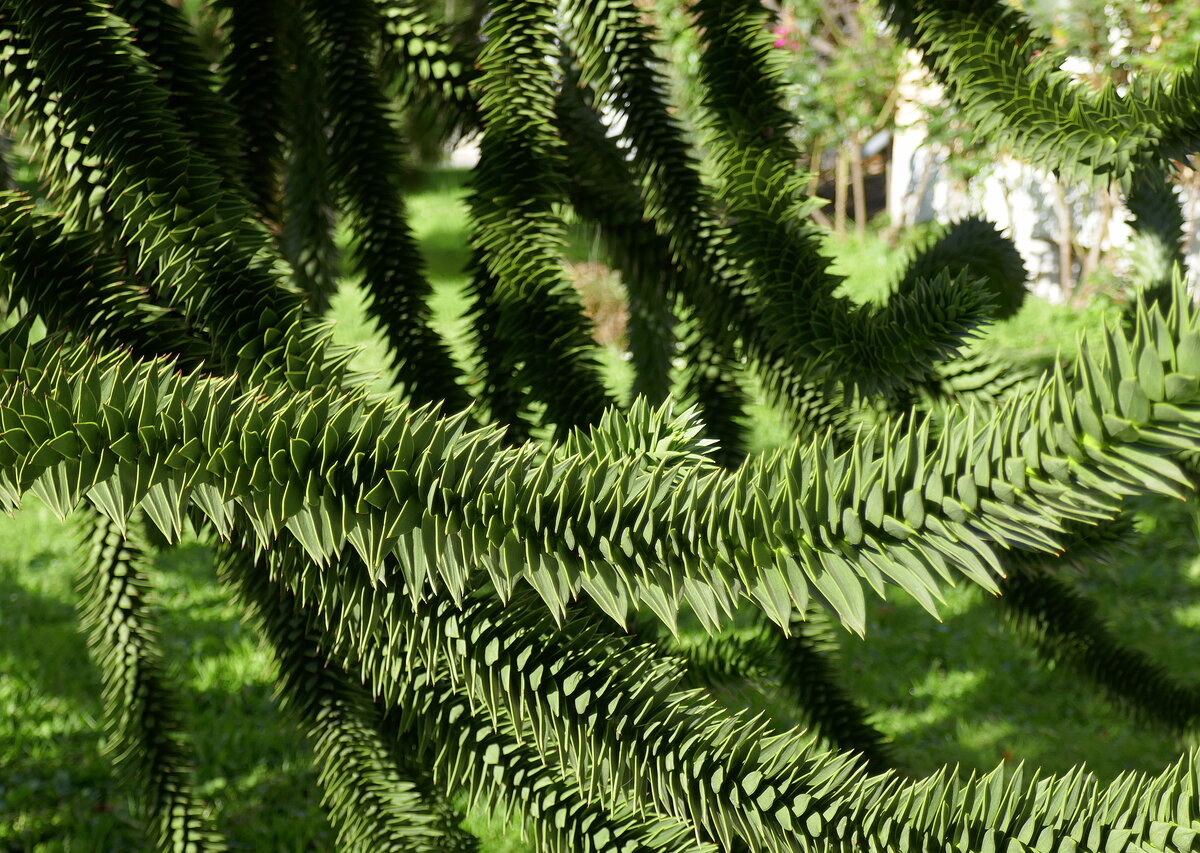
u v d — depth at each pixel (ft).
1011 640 14.97
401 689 4.16
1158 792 3.51
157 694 5.73
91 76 4.23
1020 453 3.13
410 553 3.47
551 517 3.51
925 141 23.91
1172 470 2.97
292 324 4.10
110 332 4.20
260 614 4.86
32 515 19.57
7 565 17.37
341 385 3.99
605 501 3.50
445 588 3.86
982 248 5.58
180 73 4.61
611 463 3.52
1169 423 2.96
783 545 3.34
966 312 4.46
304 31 5.54
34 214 4.19
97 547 5.61
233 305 4.21
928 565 3.23
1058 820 3.54
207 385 3.50
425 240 31.78
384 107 5.30
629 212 5.64
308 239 6.35
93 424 3.36
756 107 5.06
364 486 3.48
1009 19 4.94
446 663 4.11
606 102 5.31
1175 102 4.64
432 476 3.50
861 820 3.66
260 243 4.29
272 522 3.44
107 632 5.64
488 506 3.49
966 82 4.91
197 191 4.26
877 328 4.63
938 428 5.47
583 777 3.78
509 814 4.10
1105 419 3.00
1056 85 4.83
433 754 4.66
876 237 29.27
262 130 5.49
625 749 3.77
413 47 5.36
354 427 3.53
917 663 14.35
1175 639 14.39
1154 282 7.18
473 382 5.28
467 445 3.54
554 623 3.88
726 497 3.43
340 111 5.27
